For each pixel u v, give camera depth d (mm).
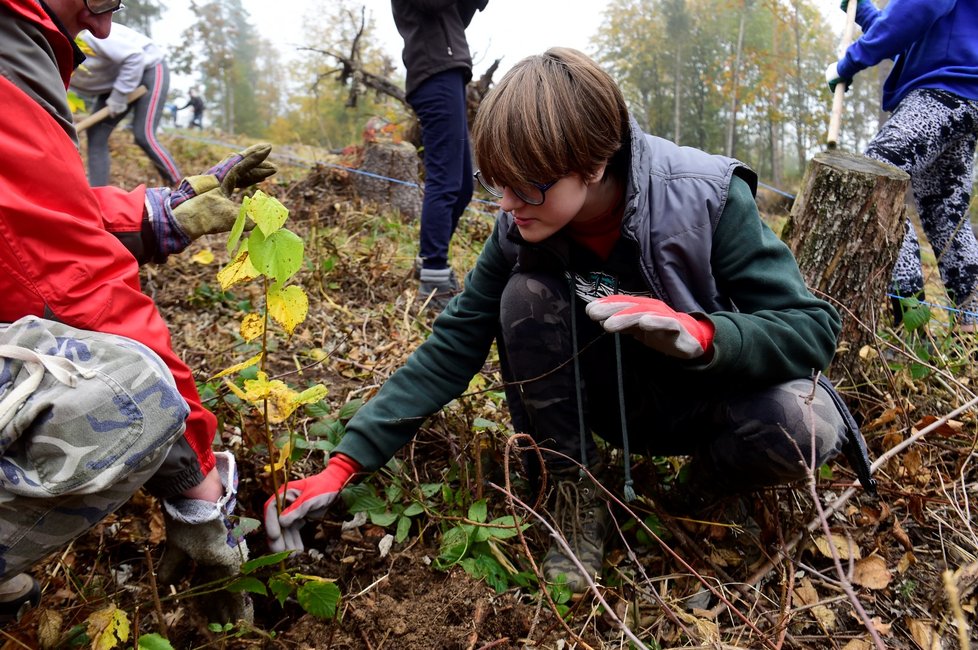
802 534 1643
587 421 1716
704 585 1539
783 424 1405
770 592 1604
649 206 1445
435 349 1750
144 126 4094
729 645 1403
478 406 2139
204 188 1559
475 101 6316
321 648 1400
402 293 3209
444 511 1771
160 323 1300
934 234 2994
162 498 1304
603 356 1653
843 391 2234
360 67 6430
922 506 1809
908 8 2549
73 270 1176
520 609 1481
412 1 2752
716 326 1335
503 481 1913
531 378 1663
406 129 6555
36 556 1108
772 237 1505
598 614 1492
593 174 1328
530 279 1631
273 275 1253
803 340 1407
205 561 1331
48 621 1238
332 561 1651
